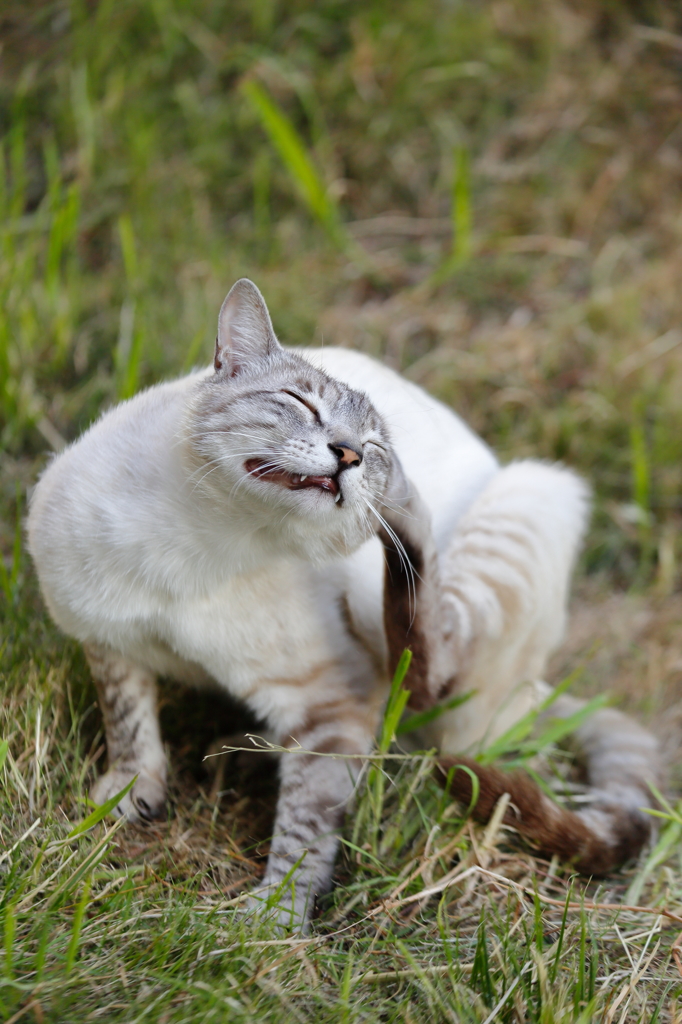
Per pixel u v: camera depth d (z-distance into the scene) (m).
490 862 2.91
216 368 2.73
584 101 6.28
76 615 2.76
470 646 3.09
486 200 5.91
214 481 2.53
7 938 2.08
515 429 5.03
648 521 4.68
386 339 5.25
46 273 4.73
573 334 5.37
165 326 4.70
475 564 3.18
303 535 2.61
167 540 2.61
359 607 3.07
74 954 2.12
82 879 2.42
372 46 6.01
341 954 2.41
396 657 2.91
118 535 2.60
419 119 6.05
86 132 5.17
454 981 2.29
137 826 2.85
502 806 2.91
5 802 2.62
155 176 5.42
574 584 4.66
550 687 4.00
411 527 2.72
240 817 3.01
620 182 6.09
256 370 2.70
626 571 4.75
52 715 2.98
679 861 3.14
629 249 5.87
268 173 5.64
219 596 2.70
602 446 4.95
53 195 4.70
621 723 3.65
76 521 2.64
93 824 2.49
